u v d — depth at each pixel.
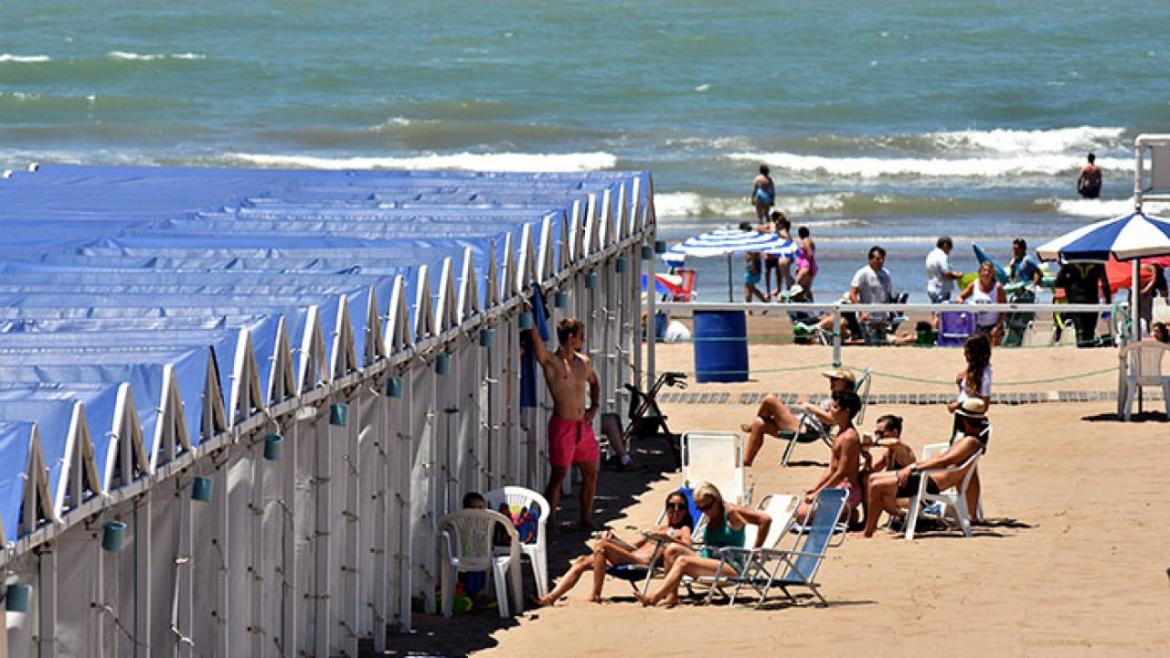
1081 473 54.81
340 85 194.12
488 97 189.75
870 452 52.56
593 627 39.75
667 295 87.94
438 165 158.25
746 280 92.62
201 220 48.28
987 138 178.00
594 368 57.62
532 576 45.03
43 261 40.59
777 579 41.47
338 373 35.62
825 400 60.41
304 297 35.84
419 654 38.12
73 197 54.34
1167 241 62.84
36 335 31.30
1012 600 40.59
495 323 46.62
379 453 38.84
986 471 55.59
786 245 79.69
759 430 57.31
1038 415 63.56
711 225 138.25
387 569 39.41
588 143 171.62
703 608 41.06
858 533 48.12
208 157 156.38
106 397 26.86
